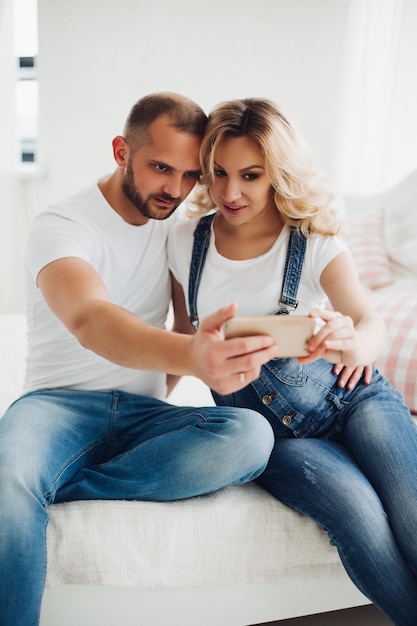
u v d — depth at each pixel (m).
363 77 3.37
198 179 1.44
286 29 3.57
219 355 0.98
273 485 1.32
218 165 1.37
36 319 1.46
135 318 1.13
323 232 1.40
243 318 1.03
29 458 1.21
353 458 1.36
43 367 1.45
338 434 1.44
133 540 1.21
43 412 1.34
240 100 1.38
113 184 1.45
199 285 1.45
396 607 1.20
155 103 1.36
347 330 1.12
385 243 2.56
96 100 3.71
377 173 3.39
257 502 1.29
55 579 1.20
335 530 1.23
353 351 1.14
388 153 3.32
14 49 3.63
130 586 1.21
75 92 3.71
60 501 1.28
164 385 1.57
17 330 2.40
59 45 3.66
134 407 1.43
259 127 1.33
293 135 1.38
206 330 1.00
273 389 1.38
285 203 1.38
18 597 1.11
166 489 1.26
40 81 3.70
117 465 1.29
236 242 1.44
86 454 1.34
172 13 3.61
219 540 1.24
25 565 1.12
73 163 3.78
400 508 1.23
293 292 1.40
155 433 1.35
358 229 2.58
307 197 1.38
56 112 3.73
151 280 1.49
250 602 1.29
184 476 1.25
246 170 1.35
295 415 1.40
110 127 3.73
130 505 1.25
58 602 1.23
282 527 1.27
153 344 1.07
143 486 1.26
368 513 1.21
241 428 1.25
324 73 3.56
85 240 1.37
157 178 1.37
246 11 3.58
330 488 1.24
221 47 3.63
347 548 1.21
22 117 3.84
